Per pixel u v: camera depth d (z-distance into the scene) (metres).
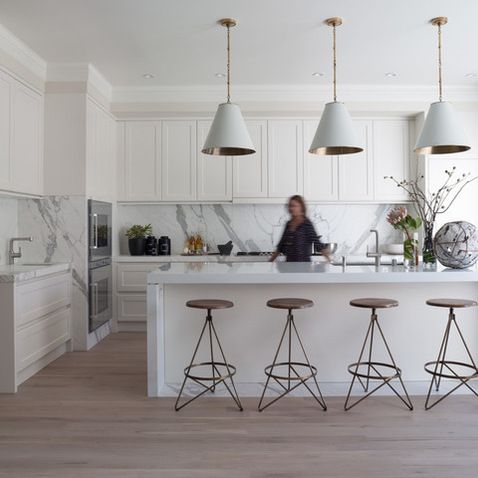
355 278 3.48
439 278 3.50
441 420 3.12
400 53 4.70
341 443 2.79
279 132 5.98
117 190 6.00
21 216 5.04
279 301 3.37
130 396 3.61
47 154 4.99
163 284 3.81
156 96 5.77
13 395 3.65
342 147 3.79
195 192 5.98
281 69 5.18
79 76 4.96
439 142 3.55
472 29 4.16
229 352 3.82
